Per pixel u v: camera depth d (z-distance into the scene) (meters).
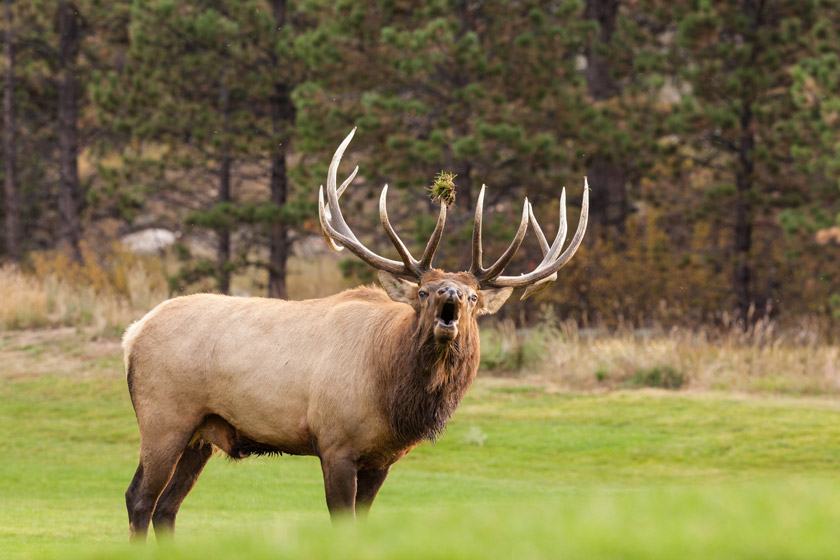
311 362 28.44
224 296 30.62
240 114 99.12
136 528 29.08
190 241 118.62
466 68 82.69
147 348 29.73
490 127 81.12
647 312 88.69
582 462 52.25
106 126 103.69
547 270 28.98
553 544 15.38
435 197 28.23
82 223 115.56
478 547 15.34
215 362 29.14
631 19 96.56
